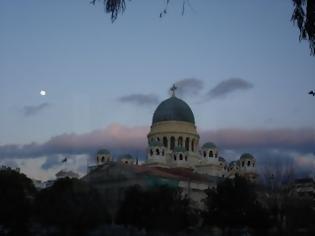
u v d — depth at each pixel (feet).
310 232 291.99
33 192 266.36
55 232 161.17
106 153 591.37
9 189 243.60
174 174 506.89
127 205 225.76
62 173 409.08
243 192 319.27
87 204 170.09
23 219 202.08
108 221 196.13
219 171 646.33
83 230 160.97
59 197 175.83
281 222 309.22
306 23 115.55
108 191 227.61
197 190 499.10
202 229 311.88
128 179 252.62
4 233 207.72
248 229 318.04
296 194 401.08
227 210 312.50
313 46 116.47
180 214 263.90
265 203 364.79
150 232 238.07
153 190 269.85
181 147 641.40
